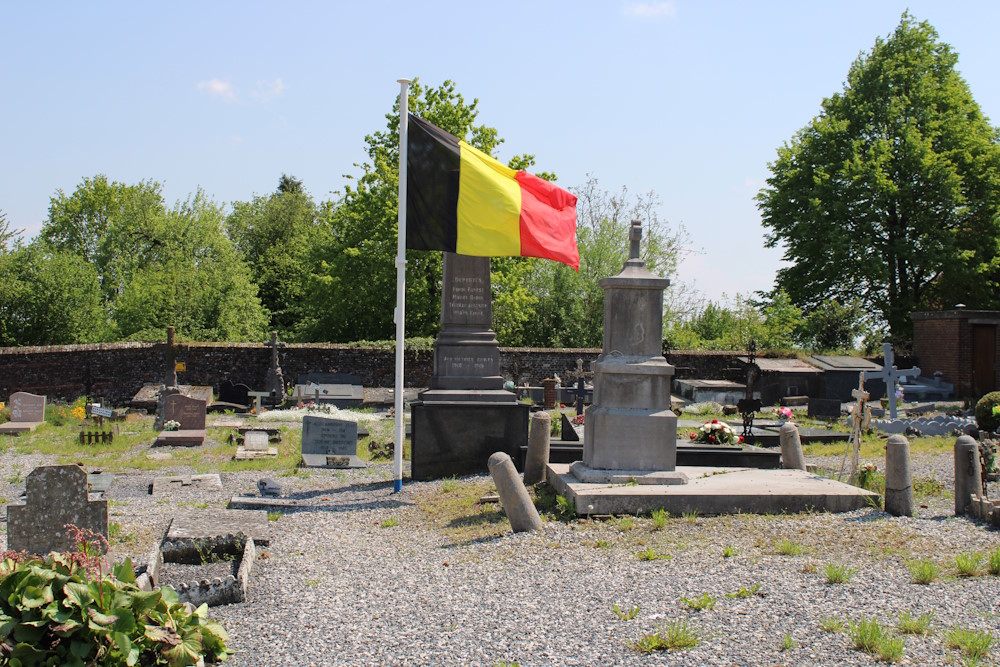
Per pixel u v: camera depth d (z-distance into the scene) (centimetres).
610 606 755
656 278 1173
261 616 785
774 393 2889
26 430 2205
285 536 1096
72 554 623
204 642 673
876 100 4016
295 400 2870
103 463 1756
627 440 1167
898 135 3938
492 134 3888
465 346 1625
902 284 4069
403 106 1382
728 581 805
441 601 800
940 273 4016
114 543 1023
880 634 646
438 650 679
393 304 4094
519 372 3469
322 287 4231
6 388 2934
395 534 1102
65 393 3027
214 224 5156
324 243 4712
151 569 836
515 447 1580
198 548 954
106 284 5347
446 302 1630
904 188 3856
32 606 579
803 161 4131
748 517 1056
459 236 1397
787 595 758
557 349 3484
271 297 6381
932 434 2027
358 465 1714
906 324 3981
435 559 957
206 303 4472
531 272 4478
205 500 1344
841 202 3950
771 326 3969
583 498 1079
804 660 621
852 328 3966
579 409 2627
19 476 1571
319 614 781
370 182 4003
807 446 1881
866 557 877
